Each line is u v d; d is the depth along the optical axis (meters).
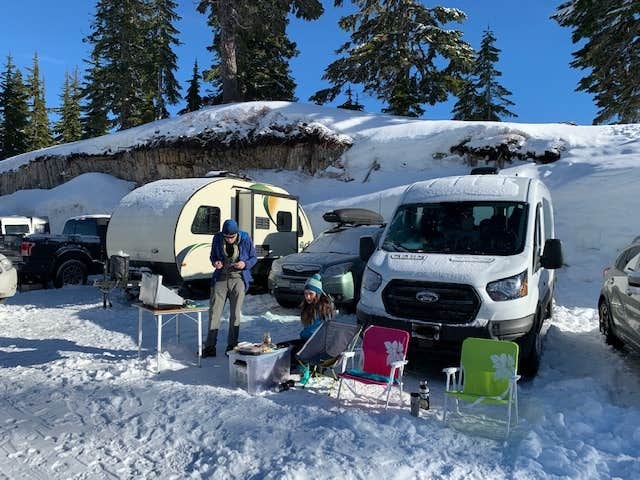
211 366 5.74
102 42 30.70
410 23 23.81
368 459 3.46
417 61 24.61
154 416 4.25
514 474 3.27
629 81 18.98
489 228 5.86
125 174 21.89
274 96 30.33
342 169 17.73
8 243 11.99
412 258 5.65
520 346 5.09
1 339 7.07
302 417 4.22
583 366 5.83
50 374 5.43
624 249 6.62
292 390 4.98
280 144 18.81
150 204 10.30
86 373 5.45
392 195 14.86
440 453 3.59
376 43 23.58
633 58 18.47
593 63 19.34
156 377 5.32
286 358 5.16
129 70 31.12
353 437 3.79
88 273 12.52
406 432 3.92
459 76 25.30
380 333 4.74
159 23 32.75
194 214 10.01
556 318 8.45
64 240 12.01
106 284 9.23
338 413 4.31
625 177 12.38
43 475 3.32
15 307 9.48
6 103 42.84
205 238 10.22
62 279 11.88
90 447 3.73
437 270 5.29
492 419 4.26
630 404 4.69
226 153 19.56
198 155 19.95
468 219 6.04
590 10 17.80
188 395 4.75
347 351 5.14
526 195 6.13
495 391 4.08
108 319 8.48
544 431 3.95
